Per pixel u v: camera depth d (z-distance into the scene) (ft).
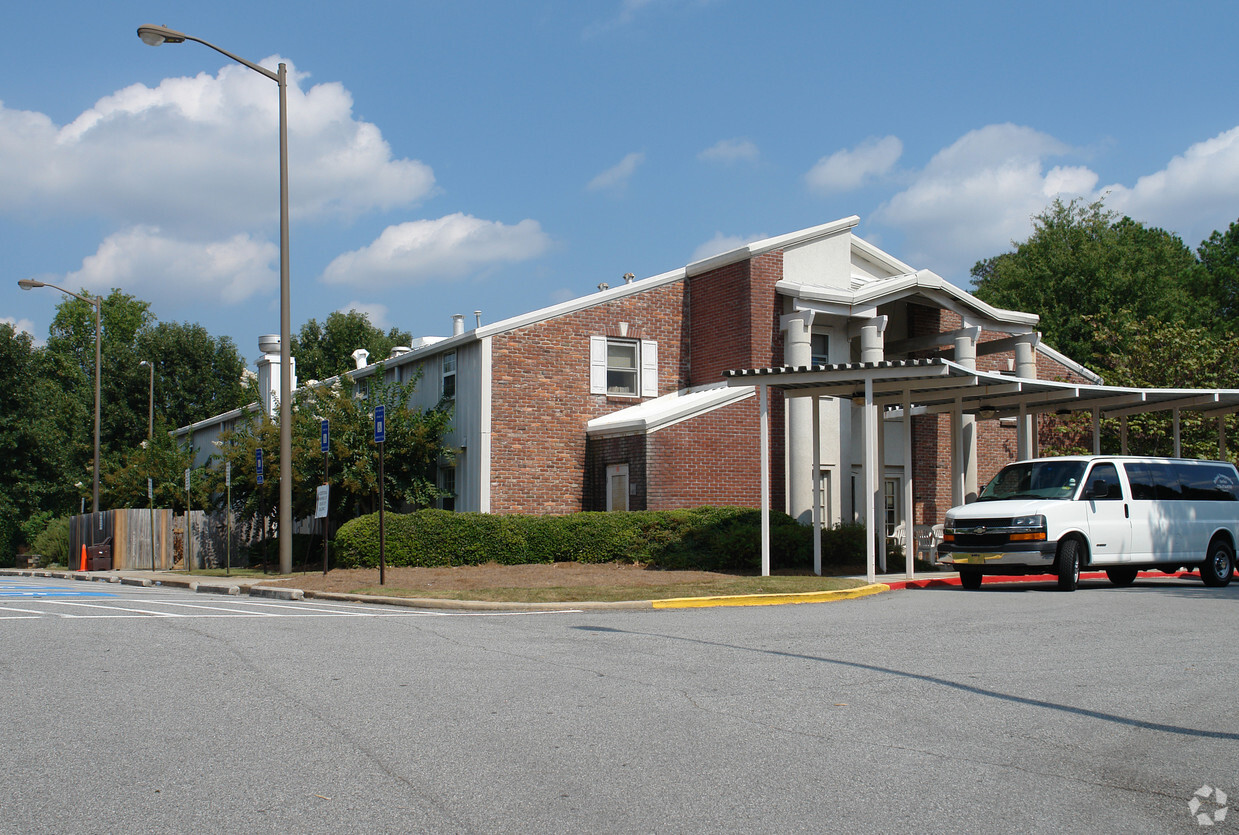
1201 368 101.24
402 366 92.58
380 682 26.81
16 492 151.43
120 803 16.78
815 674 28.17
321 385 88.63
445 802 16.89
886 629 37.52
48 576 100.58
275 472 84.07
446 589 53.72
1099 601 47.62
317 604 51.31
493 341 79.41
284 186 69.97
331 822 15.88
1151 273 164.76
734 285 82.17
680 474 74.79
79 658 30.68
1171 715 23.63
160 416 127.34
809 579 55.26
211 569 93.30
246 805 16.69
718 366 83.61
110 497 126.52
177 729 21.68
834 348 83.30
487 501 78.13
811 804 16.98
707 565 64.49
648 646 33.32
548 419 80.84
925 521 88.74
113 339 247.09
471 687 26.14
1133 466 58.29
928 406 77.05
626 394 84.33
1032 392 66.74
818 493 61.21
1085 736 21.71
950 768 19.21
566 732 21.53
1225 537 60.64
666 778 18.31
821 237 83.66
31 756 19.61
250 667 29.07
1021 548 53.67
